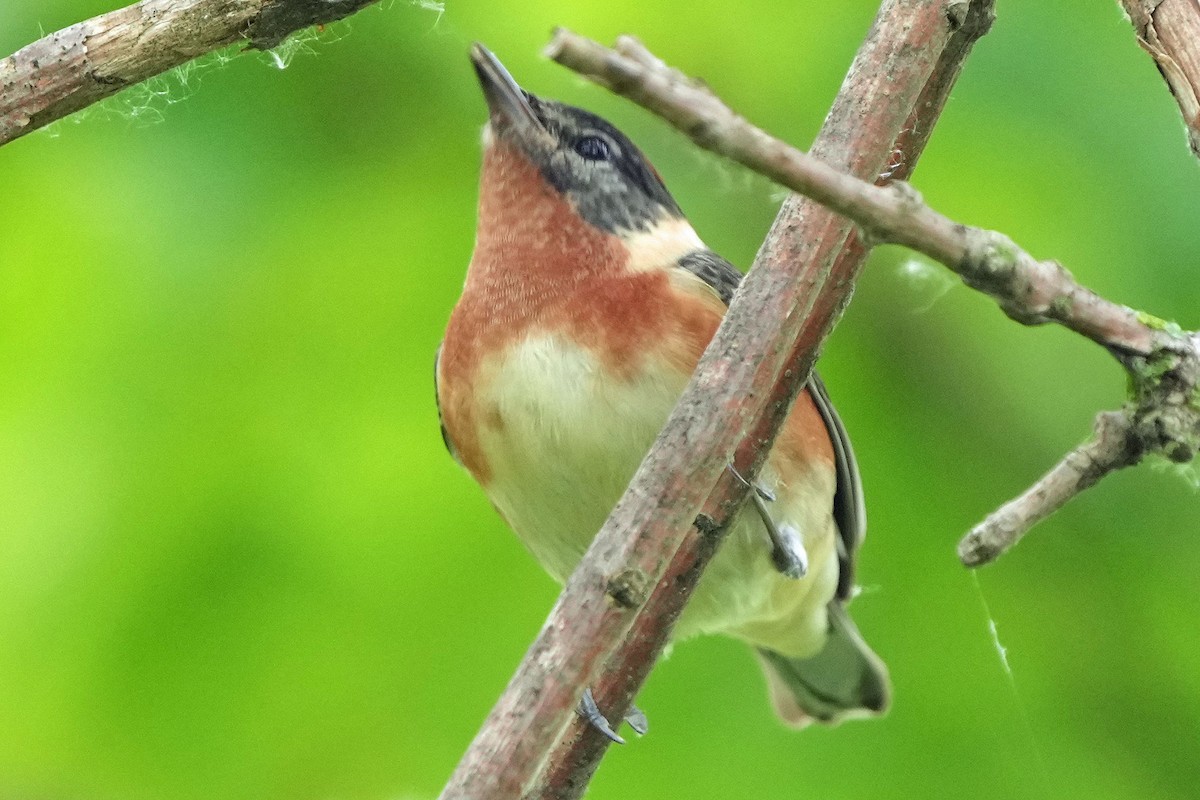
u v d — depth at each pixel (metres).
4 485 9.07
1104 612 10.02
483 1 9.64
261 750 9.25
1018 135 9.34
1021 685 9.83
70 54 5.34
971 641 9.84
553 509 7.80
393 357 9.44
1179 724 9.80
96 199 9.03
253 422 9.31
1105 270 9.11
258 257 9.23
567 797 6.18
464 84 9.59
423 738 9.34
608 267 7.73
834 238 5.05
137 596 9.15
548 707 4.62
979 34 5.62
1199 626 9.88
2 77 5.32
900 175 5.74
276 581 9.32
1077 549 10.10
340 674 9.38
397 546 9.45
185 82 8.87
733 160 3.92
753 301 5.04
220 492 9.26
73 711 9.14
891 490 9.84
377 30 9.49
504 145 7.93
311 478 9.38
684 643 10.00
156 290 9.09
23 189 9.05
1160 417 5.29
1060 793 9.66
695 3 9.72
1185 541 9.98
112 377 9.13
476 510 9.53
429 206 9.58
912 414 9.97
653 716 9.79
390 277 9.48
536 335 7.62
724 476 6.00
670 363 7.48
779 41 9.70
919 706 9.82
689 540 6.05
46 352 9.10
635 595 4.73
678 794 9.63
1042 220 9.27
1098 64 9.34
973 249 4.50
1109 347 5.23
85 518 9.12
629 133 9.90
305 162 9.40
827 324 5.88
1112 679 9.92
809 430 8.06
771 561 8.19
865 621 9.95
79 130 9.09
